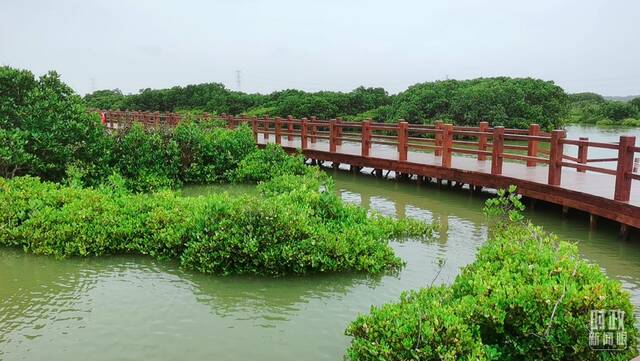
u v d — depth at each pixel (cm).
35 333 560
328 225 862
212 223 769
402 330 438
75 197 930
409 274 746
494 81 3706
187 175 1487
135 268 754
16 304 632
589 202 973
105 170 1309
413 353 420
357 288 694
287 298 659
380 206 1212
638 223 862
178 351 525
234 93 5066
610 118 4450
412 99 3675
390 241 911
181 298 654
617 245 889
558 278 495
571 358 456
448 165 1373
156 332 564
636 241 909
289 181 1247
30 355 516
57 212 853
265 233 735
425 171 1426
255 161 1568
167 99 5047
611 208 920
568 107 3706
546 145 2753
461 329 428
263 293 673
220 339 551
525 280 507
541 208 1158
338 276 733
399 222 971
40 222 833
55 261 780
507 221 1033
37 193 935
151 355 517
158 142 1442
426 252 849
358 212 947
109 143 1370
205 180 1518
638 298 667
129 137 1401
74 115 1288
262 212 757
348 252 754
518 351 463
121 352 522
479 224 1035
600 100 5894
